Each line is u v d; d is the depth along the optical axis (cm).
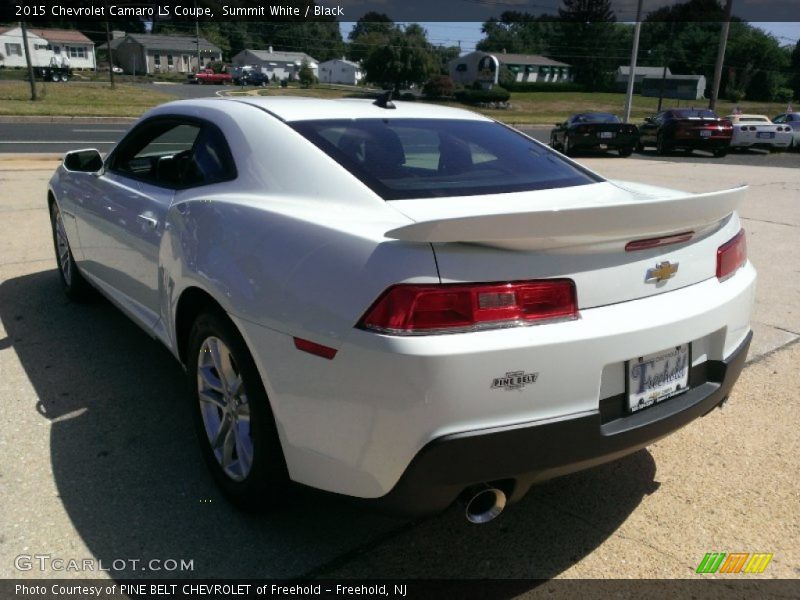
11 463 280
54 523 244
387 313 187
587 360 198
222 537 241
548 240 192
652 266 215
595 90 9012
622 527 254
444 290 186
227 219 245
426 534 247
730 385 248
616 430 209
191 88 5891
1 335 414
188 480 273
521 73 9212
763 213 904
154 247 299
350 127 275
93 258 393
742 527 255
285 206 235
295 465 220
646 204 198
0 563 224
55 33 8506
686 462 298
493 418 190
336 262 202
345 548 238
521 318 192
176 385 353
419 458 188
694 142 2000
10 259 572
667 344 214
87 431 307
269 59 10019
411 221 214
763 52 8756
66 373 364
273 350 213
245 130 275
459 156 275
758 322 471
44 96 3316
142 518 249
